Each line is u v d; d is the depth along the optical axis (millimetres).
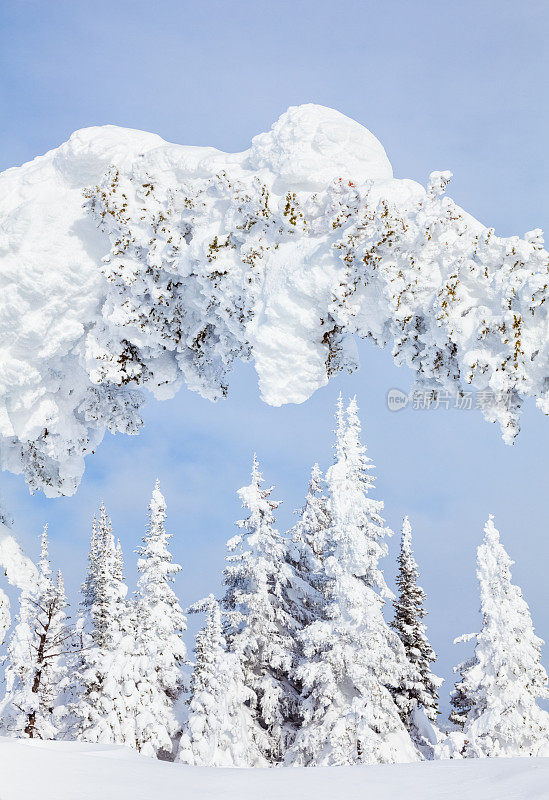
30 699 22562
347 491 29266
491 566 27516
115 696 26391
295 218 8672
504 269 7762
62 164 9891
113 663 27094
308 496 34031
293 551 33219
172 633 30375
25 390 9984
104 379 10070
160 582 30812
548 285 7363
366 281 8508
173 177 9570
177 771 7832
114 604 28641
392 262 8328
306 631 27828
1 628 10500
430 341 8344
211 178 9273
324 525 33750
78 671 27500
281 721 28406
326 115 9047
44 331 9680
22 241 9617
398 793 6617
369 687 26172
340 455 30078
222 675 27109
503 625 26844
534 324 7648
